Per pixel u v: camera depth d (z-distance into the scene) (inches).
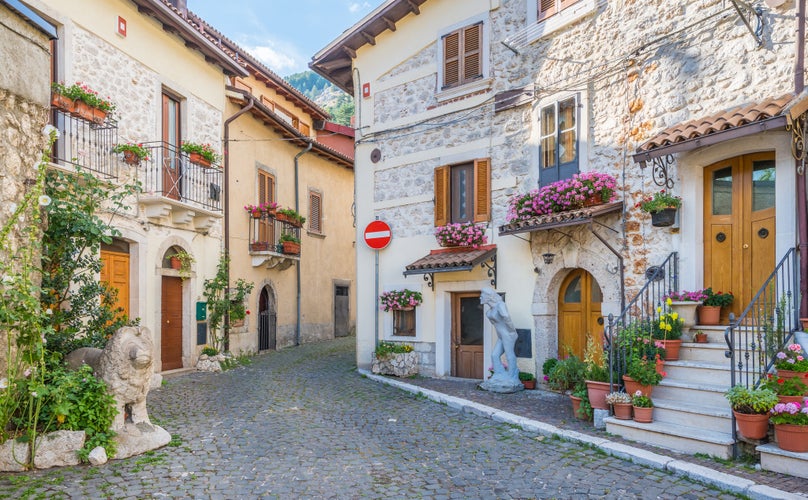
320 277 681.0
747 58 237.8
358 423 247.9
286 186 600.1
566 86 318.7
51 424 184.1
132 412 203.6
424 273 379.2
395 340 401.1
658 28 272.7
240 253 502.6
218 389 328.2
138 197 363.3
